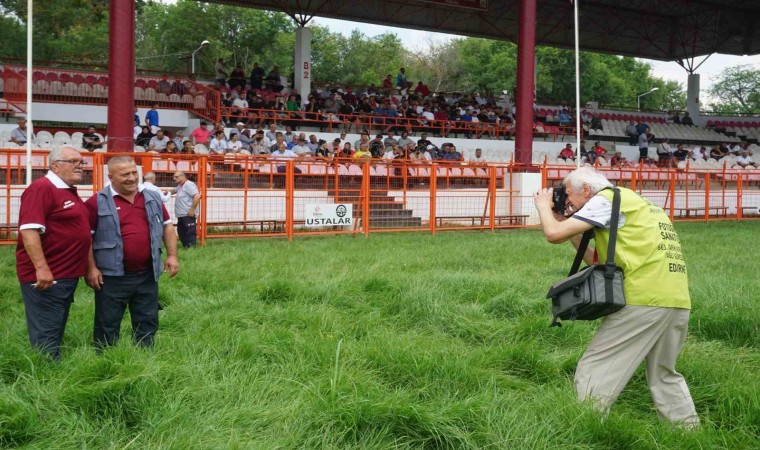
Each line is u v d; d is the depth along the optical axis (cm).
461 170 2005
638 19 3922
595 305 401
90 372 454
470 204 1961
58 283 514
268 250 1284
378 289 805
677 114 3978
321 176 1803
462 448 375
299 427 386
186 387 429
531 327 621
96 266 534
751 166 3212
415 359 491
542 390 465
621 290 402
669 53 4119
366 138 2245
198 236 1514
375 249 1312
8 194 1398
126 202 543
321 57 6825
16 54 4044
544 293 783
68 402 409
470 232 1819
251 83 2931
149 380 429
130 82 1706
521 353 531
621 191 421
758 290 792
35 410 392
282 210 1739
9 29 4050
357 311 718
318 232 1656
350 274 923
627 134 3516
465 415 397
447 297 751
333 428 384
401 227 1795
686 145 3772
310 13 3084
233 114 2578
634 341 407
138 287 546
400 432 388
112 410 409
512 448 369
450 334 643
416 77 7238
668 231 416
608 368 411
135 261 537
